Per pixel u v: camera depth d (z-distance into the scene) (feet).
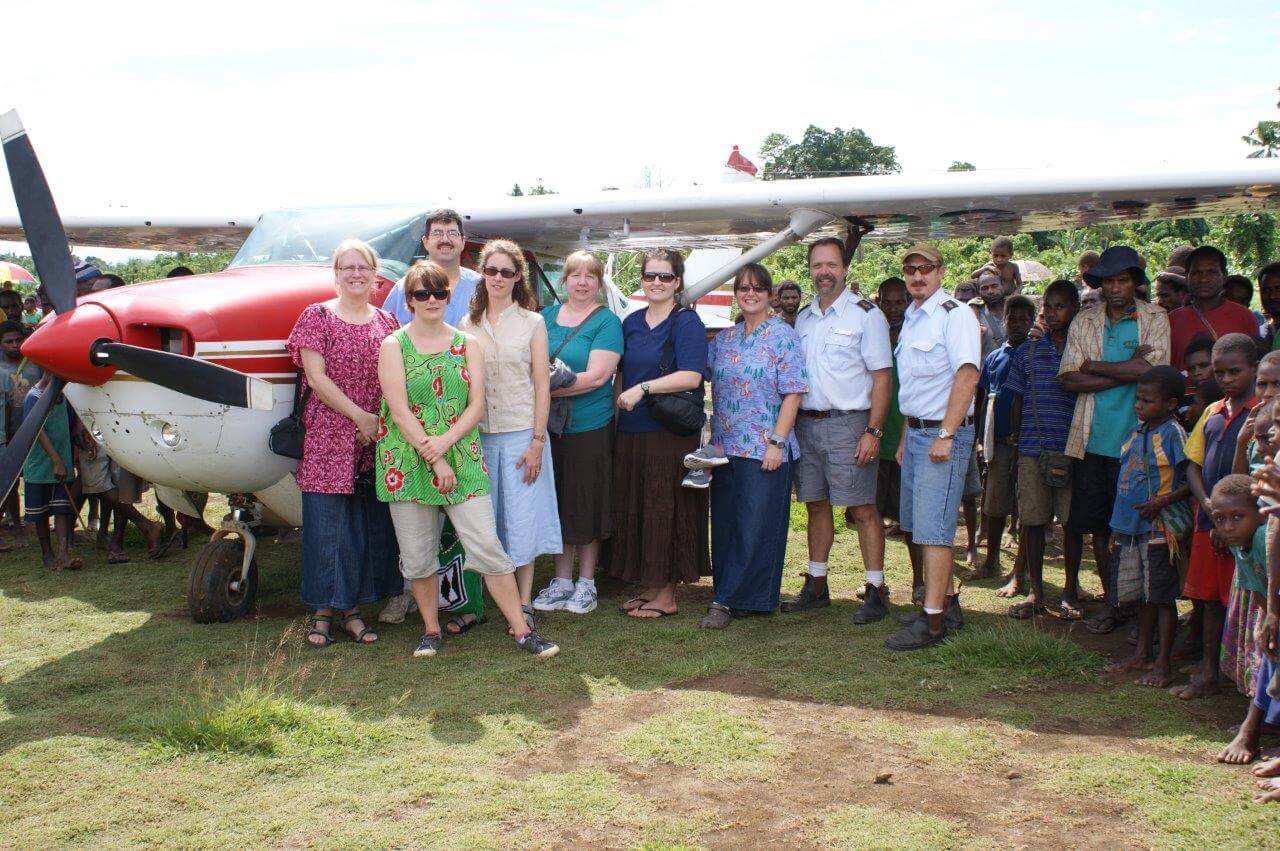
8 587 17.07
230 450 13.43
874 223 19.89
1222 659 10.60
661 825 8.43
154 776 9.41
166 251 29.63
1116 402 13.79
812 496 15.17
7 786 9.20
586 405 14.89
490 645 13.73
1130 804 8.71
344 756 9.91
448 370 12.52
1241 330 15.21
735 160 21.89
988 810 8.66
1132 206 17.69
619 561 15.46
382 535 14.32
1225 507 9.66
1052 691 11.67
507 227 20.12
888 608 15.53
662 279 14.62
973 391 12.96
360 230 16.80
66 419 18.33
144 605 15.79
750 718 10.94
